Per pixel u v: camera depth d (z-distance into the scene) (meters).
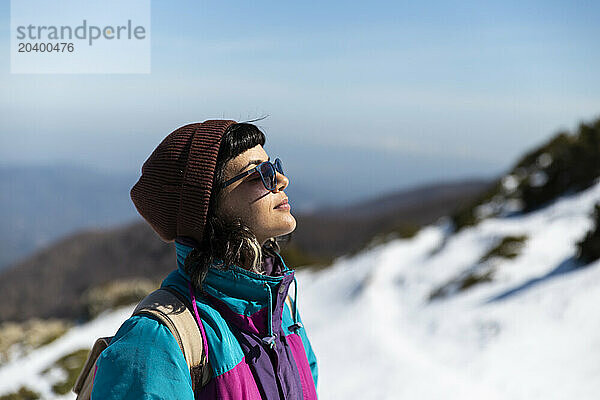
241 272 1.37
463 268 13.28
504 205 16.69
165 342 1.23
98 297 22.19
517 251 12.43
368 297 14.28
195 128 1.47
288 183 1.47
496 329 8.51
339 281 17.73
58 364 13.20
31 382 12.34
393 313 12.36
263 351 1.40
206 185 1.36
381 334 10.51
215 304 1.38
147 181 1.47
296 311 1.71
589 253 9.78
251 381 1.33
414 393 7.04
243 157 1.41
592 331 7.36
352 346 10.18
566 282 9.19
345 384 8.09
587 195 14.02
